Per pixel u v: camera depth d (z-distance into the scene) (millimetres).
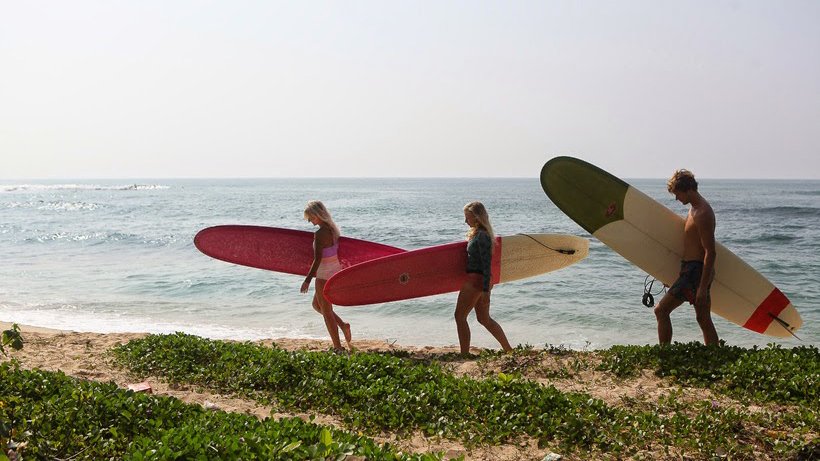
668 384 5551
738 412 4555
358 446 3461
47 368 6246
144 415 4023
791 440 4117
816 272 18172
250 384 5621
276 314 12508
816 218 40906
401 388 5160
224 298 14070
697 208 6312
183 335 7066
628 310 12930
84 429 3764
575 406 4754
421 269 7926
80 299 14008
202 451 3232
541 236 8695
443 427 4586
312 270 7328
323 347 8258
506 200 74125
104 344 7781
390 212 49531
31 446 3396
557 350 6668
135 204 63562
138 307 13180
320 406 5133
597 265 18719
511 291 14820
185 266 18969
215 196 90250
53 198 80938
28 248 24672
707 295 6238
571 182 7996
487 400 4852
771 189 137000
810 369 5316
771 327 7637
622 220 7746
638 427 4469
